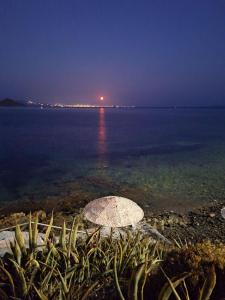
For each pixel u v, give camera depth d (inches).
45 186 807.7
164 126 3796.8
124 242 192.5
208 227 528.7
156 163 1154.0
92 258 173.0
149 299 142.6
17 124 3897.6
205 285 117.1
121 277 158.1
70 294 135.5
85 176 923.4
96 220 209.0
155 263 174.2
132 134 2566.4
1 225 448.8
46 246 174.9
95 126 3700.8
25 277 144.9
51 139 2094.0
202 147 1692.9
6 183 844.0
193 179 878.4
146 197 705.6
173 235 491.5
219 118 6806.1
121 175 935.0
